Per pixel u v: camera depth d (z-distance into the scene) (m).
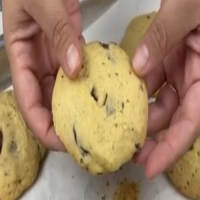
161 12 0.35
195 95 0.40
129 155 0.34
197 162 0.46
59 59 0.35
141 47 0.35
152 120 0.42
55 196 0.46
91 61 0.35
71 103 0.34
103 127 0.33
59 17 0.35
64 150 0.41
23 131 0.47
